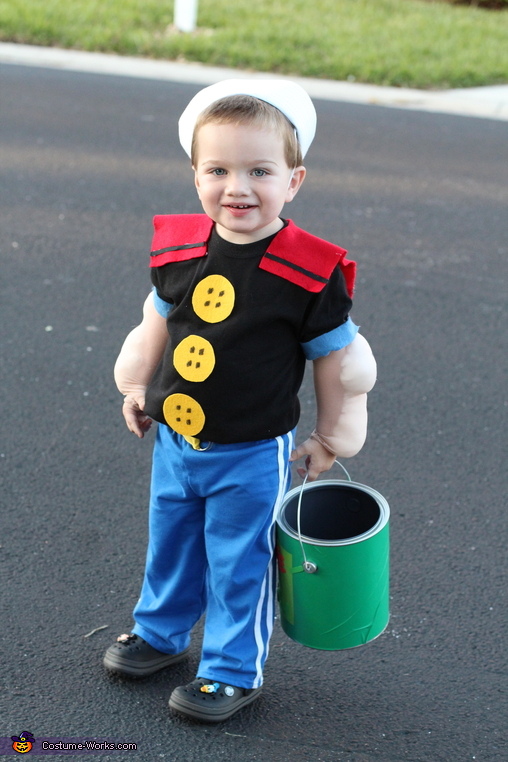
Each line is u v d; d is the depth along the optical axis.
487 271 5.38
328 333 2.11
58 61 9.80
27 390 3.84
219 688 2.34
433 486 3.38
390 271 5.27
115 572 2.85
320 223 5.92
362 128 8.32
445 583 2.88
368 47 10.88
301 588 2.25
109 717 2.36
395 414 3.84
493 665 2.57
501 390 4.09
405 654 2.61
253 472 2.18
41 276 4.89
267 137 1.97
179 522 2.35
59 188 6.18
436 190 6.78
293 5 12.54
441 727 2.37
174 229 2.19
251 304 2.06
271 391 2.12
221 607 2.35
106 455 3.44
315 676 2.53
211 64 10.11
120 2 11.65
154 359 2.35
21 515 3.08
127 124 7.75
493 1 15.21
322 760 2.26
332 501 2.38
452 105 9.49
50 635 2.60
